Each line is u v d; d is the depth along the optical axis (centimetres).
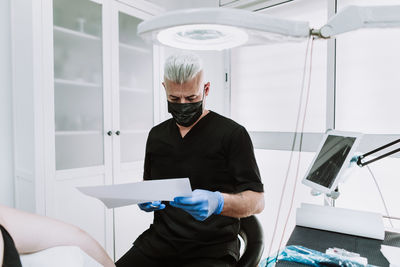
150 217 208
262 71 217
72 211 162
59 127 157
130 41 195
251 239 94
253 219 102
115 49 182
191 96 88
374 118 168
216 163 97
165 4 225
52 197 153
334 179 84
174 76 84
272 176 214
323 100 188
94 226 173
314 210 92
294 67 200
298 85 198
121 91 190
